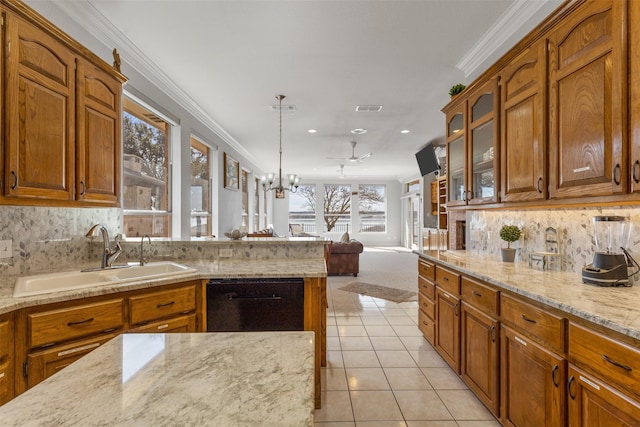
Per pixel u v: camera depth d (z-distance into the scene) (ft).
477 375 6.80
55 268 7.18
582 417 4.12
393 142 20.66
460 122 9.31
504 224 9.09
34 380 4.89
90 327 5.45
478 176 8.33
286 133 18.45
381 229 39.24
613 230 5.78
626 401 3.52
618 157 4.37
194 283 6.77
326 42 8.85
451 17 7.75
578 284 5.60
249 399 2.13
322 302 8.18
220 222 17.72
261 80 11.26
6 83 5.01
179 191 12.62
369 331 11.10
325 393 7.33
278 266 7.71
